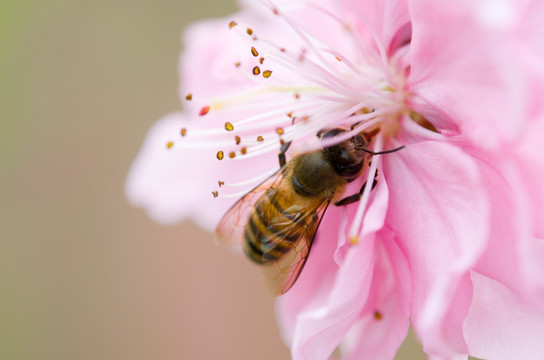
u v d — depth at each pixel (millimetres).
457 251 118
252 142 132
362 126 127
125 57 241
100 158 240
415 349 183
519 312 122
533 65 109
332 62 132
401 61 127
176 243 230
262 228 131
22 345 231
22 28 244
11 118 242
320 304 136
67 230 237
